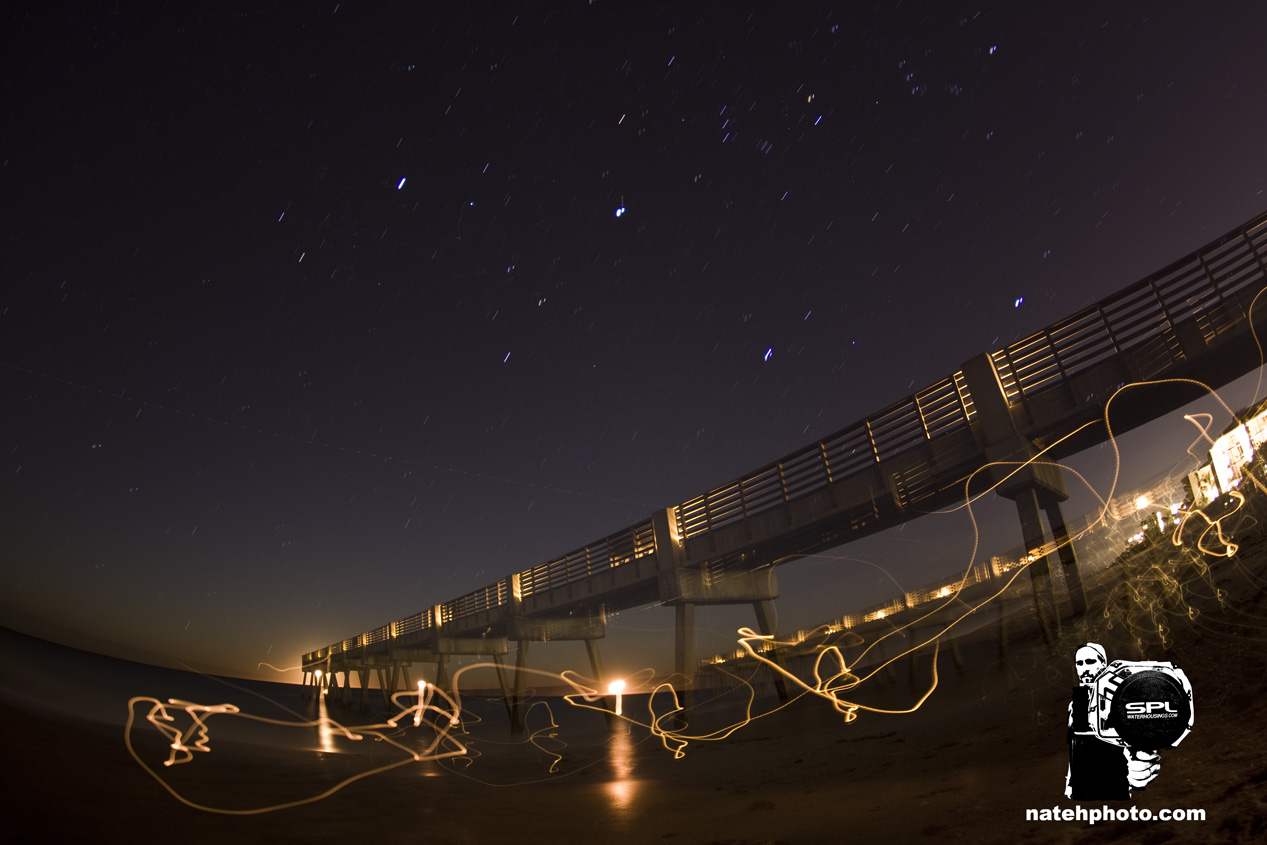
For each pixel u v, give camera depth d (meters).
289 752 16.80
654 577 27.30
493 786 13.78
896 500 20.27
